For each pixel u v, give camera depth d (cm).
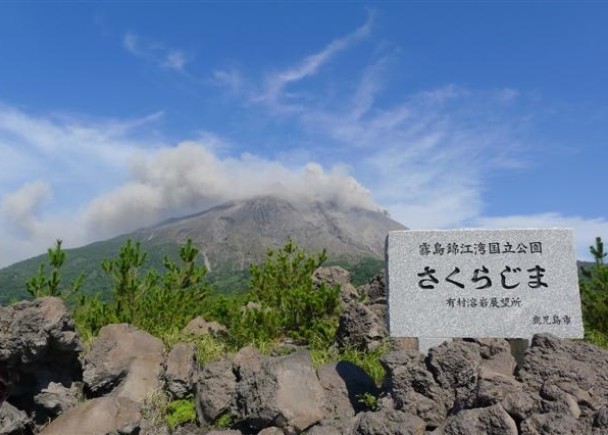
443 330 906
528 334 898
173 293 1277
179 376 792
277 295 1391
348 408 704
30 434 710
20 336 683
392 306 923
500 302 912
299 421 667
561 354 652
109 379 782
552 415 548
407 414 620
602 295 1198
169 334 1058
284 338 1212
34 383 726
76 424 674
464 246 937
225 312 1266
